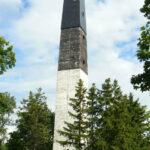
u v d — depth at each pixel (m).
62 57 39.16
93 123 24.44
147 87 12.67
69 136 24.70
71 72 37.34
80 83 27.00
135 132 26.00
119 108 24.16
